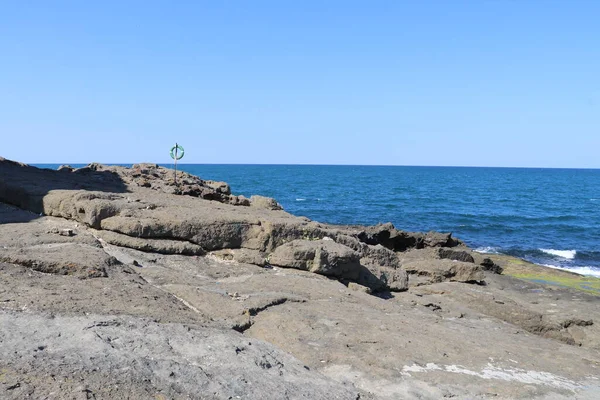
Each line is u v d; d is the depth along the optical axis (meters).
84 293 8.70
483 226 45.97
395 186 103.69
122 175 22.33
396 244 28.20
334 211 55.16
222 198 20.45
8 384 5.32
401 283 16.39
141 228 13.68
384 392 7.68
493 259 28.80
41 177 18.92
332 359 8.52
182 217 14.40
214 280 12.31
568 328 15.10
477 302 15.79
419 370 8.56
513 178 163.88
